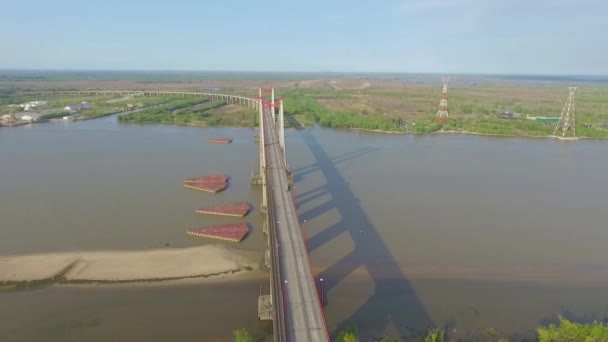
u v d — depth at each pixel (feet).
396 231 326.85
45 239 304.50
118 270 261.24
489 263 281.33
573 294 248.32
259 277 256.52
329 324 217.77
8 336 204.13
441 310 230.68
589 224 347.15
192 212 359.87
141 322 215.31
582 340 185.26
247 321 216.74
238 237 306.35
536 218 357.82
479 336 208.64
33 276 253.85
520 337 210.18
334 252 292.40
